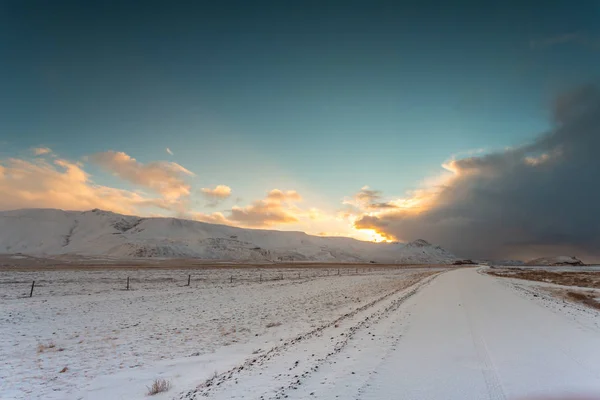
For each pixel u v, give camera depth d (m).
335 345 10.55
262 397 6.53
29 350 10.70
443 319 15.21
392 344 10.56
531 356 9.22
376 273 74.25
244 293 28.23
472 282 44.78
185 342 11.78
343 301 23.28
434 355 9.30
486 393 6.62
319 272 70.81
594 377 7.56
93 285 31.62
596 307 22.22
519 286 39.06
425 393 6.62
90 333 13.12
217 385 7.32
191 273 54.66
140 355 10.17
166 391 7.17
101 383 7.80
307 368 8.28
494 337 11.54
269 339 12.16
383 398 6.39
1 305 19.30
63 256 126.25
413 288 33.78
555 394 6.56
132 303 21.16
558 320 15.19
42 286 29.56
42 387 7.57
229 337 12.55
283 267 96.81
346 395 6.54
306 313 18.08
